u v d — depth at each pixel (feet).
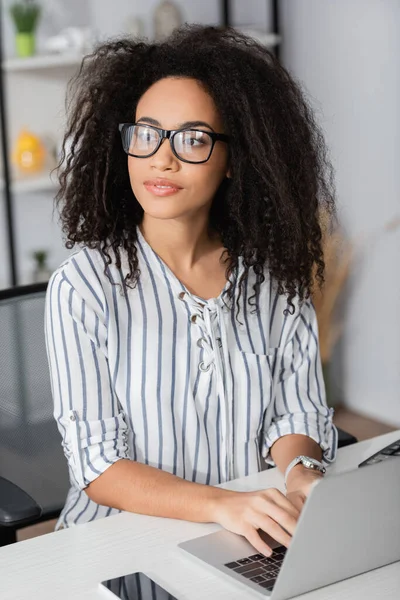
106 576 4.08
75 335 5.11
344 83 13.00
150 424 5.24
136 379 5.23
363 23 12.50
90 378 5.13
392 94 12.23
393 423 13.12
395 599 3.89
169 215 5.06
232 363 5.48
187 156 5.01
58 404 5.20
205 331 5.31
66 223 5.45
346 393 13.79
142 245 5.34
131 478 4.85
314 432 5.55
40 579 4.06
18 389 5.95
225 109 5.14
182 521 4.65
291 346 5.77
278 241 5.52
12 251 12.75
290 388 5.76
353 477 3.79
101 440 5.05
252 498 4.54
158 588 3.94
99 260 5.28
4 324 5.90
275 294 5.72
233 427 5.48
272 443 5.57
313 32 13.37
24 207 13.67
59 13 13.38
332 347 13.73
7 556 4.25
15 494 5.36
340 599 3.87
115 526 4.58
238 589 3.97
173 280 5.30
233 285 5.49
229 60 5.16
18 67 12.28
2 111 12.30
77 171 5.39
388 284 12.83
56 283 5.21
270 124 5.25
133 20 13.32
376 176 12.71
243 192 5.45
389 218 12.62
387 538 4.08
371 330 13.21
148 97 5.11
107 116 5.32
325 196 5.86
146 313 5.26
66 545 4.37
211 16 14.33
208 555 4.24
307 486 4.87
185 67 5.13
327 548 3.86
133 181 5.12
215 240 5.59
